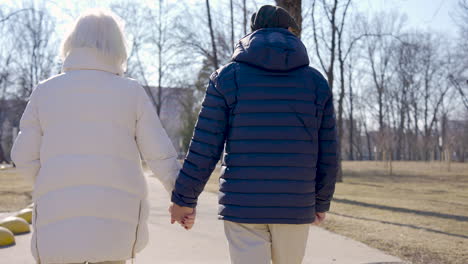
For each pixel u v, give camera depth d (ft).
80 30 8.75
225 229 8.43
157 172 8.84
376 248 19.92
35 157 8.70
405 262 17.24
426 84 192.44
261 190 7.89
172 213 8.74
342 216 30.73
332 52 65.36
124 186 8.40
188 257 18.07
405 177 91.71
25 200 39.73
